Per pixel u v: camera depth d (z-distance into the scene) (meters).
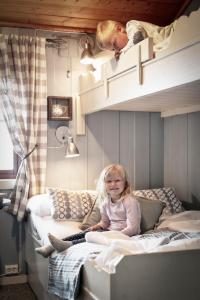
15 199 3.17
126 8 3.13
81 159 3.43
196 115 3.16
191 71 1.70
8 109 3.16
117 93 2.48
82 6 3.03
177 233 2.17
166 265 1.61
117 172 2.53
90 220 2.68
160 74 1.95
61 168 3.38
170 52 1.84
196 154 3.17
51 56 3.36
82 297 1.82
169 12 3.26
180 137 3.39
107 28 2.58
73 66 3.42
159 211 2.71
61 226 2.62
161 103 2.95
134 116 3.58
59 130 3.37
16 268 3.29
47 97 3.29
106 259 1.67
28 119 3.16
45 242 2.46
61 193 2.86
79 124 3.39
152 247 1.76
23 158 3.16
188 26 1.71
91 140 3.46
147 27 2.43
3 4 2.93
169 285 1.61
